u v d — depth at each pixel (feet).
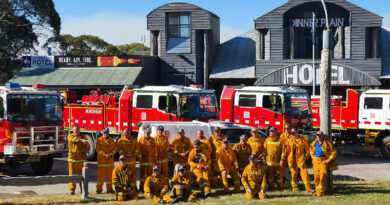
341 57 137.69
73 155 47.26
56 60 147.54
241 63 152.15
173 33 148.15
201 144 45.44
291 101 66.13
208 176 44.80
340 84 133.80
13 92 54.29
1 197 45.21
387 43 147.54
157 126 51.03
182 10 145.79
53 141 56.90
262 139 47.83
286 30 141.90
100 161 46.70
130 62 141.28
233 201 41.01
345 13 137.90
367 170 62.49
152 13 148.05
